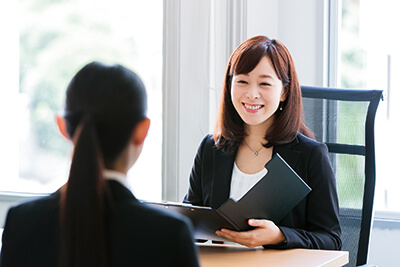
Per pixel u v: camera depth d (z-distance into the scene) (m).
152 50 4.26
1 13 4.69
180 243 1.17
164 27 3.92
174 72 3.91
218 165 2.69
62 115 1.27
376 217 3.72
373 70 3.82
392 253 3.67
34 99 4.69
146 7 4.28
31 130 4.71
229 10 3.80
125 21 4.35
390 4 3.76
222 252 2.28
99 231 1.15
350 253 2.73
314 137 2.81
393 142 3.78
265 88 2.52
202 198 2.78
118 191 1.21
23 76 4.69
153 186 4.23
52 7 4.59
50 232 1.21
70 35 4.55
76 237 1.15
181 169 3.93
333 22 3.83
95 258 1.15
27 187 4.72
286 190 2.22
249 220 2.22
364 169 2.78
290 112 2.61
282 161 2.15
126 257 1.16
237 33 3.79
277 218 2.33
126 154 1.24
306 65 3.82
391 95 3.78
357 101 2.86
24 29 4.66
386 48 3.78
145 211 1.19
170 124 3.93
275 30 3.80
